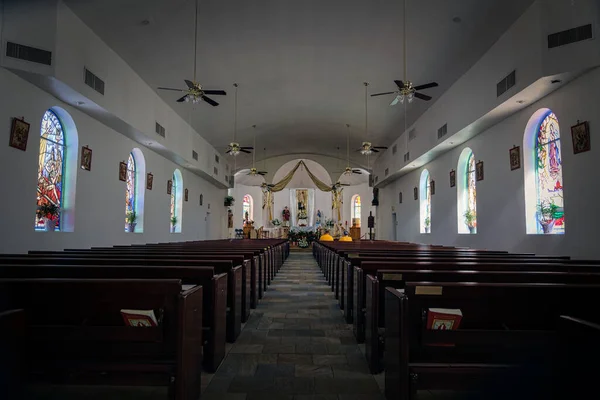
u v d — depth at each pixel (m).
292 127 17.50
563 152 7.29
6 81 6.53
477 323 2.44
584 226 6.73
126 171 10.73
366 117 15.35
